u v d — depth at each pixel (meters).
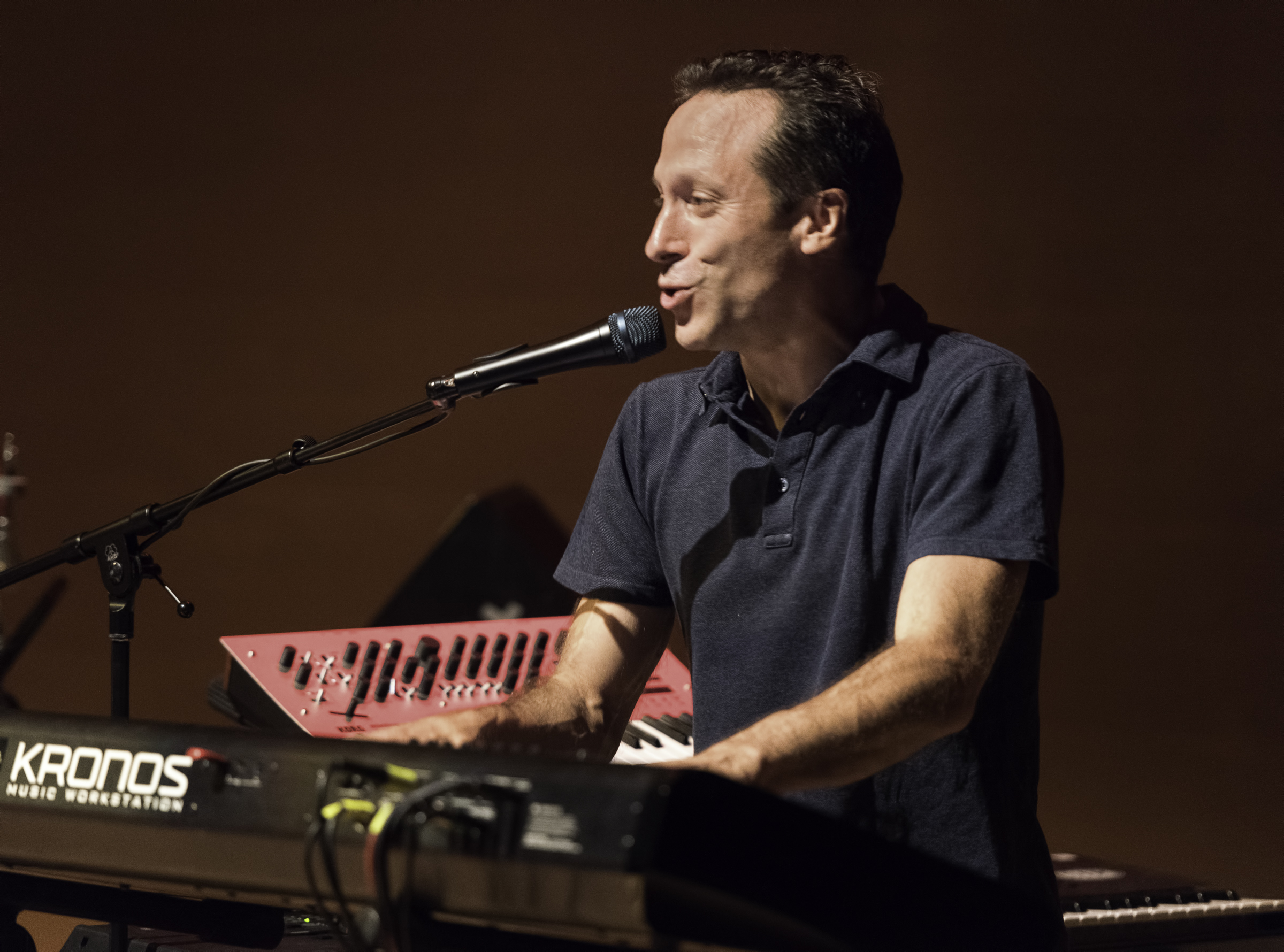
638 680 3.57
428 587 7.09
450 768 1.92
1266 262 11.59
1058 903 3.10
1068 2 11.70
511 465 12.22
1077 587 11.88
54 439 12.64
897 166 3.21
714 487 3.37
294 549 12.36
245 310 12.52
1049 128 11.80
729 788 1.79
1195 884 3.85
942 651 2.53
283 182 12.45
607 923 1.77
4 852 2.33
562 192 12.21
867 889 1.97
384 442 3.15
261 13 12.40
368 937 2.03
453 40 12.26
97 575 12.16
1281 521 11.58
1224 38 11.55
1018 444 2.87
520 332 12.28
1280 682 11.48
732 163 3.05
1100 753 11.55
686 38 11.98
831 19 11.85
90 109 12.55
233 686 4.02
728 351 3.40
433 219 12.34
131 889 3.07
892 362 3.07
